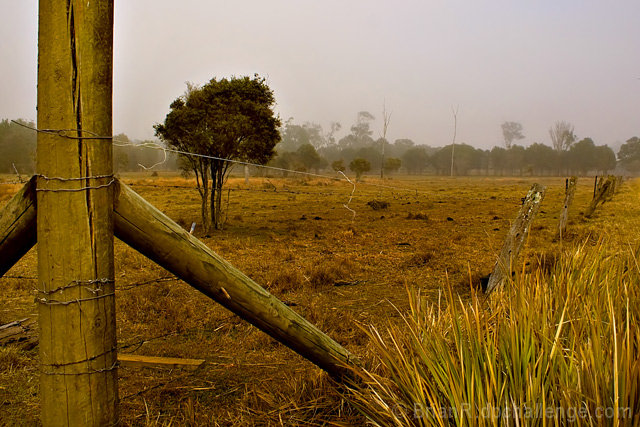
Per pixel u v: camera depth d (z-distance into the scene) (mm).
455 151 139125
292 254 9133
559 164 143250
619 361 2082
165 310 5230
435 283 6816
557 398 2031
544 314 2559
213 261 2146
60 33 1610
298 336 2564
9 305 5551
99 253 1747
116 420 1882
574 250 4340
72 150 1656
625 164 156250
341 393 2982
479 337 2311
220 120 12148
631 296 3158
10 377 3568
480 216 17875
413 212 19703
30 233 1843
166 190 29062
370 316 5172
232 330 4711
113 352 1845
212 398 3260
